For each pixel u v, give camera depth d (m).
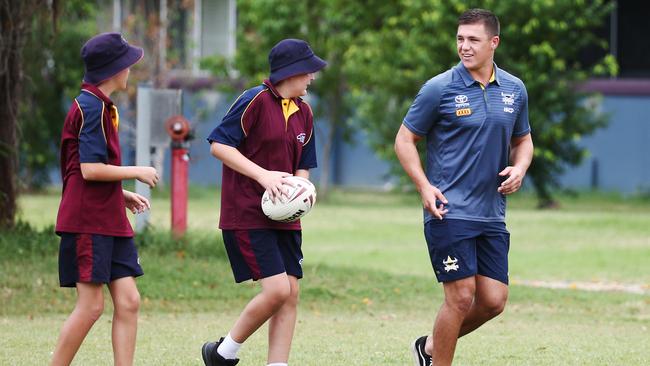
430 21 76.56
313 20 82.12
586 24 78.19
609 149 89.44
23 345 24.80
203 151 92.62
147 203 19.69
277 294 19.95
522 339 27.12
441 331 19.66
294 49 20.17
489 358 23.97
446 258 19.45
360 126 84.00
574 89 78.94
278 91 20.34
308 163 20.98
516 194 86.38
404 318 31.80
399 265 47.78
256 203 19.98
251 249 19.98
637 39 90.25
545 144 77.31
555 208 79.00
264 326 28.64
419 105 19.77
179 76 89.00
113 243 18.77
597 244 55.75
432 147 19.97
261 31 80.81
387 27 82.12
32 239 38.31
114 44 18.66
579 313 33.72
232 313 32.25
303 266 39.50
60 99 79.69
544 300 36.03
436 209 19.39
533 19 75.62
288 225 20.23
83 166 18.20
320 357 23.81
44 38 41.09
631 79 89.94
